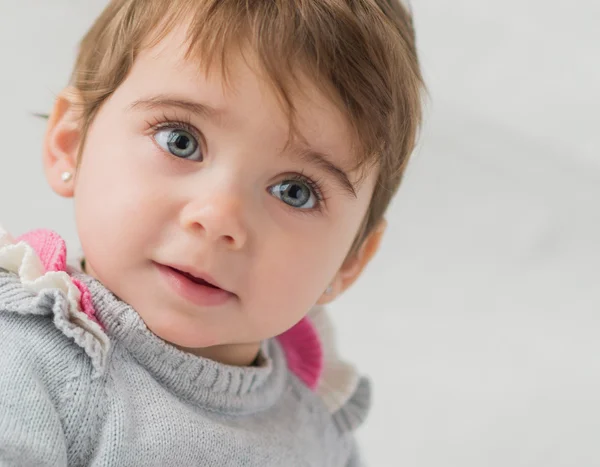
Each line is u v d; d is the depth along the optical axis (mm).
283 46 840
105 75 920
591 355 1558
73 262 967
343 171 899
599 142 1805
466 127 1797
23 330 809
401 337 1523
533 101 1782
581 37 1750
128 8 936
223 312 864
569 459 1407
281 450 978
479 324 1572
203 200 824
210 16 846
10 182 1348
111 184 856
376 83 906
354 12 909
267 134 835
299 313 925
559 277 1697
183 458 849
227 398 925
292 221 881
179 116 841
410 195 1719
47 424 771
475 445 1401
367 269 1609
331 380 1169
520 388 1479
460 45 1743
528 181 1812
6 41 1447
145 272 849
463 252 1687
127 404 830
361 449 1303
